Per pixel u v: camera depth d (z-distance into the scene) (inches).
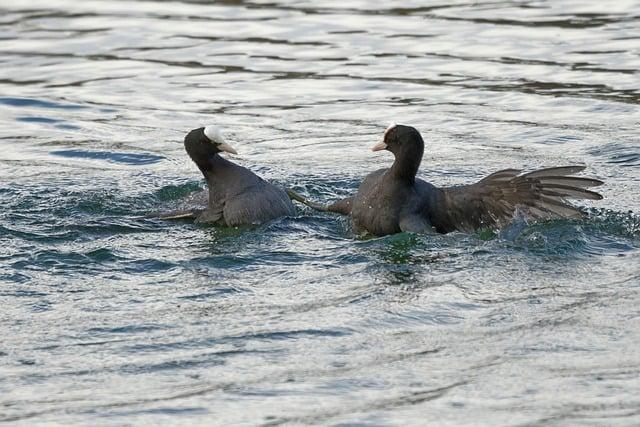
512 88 863.1
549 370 406.0
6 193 656.4
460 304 472.4
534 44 964.6
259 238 569.9
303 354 426.3
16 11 1105.4
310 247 554.9
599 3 1087.6
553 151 732.7
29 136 783.1
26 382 405.1
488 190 571.8
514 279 500.7
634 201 619.2
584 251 535.5
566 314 457.4
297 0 1133.7
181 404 385.7
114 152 749.3
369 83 883.4
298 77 902.4
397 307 470.6
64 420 374.6
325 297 484.7
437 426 366.6
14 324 455.8
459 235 562.3
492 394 388.5
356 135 776.9
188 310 470.9
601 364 409.4
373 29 1023.0
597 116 800.9
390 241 555.5
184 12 1094.4
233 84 890.7
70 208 629.0
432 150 742.5
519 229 560.1
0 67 933.8
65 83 896.9
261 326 452.8
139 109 839.1
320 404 384.2
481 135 770.2
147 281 507.2
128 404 386.6
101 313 468.1
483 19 1044.5
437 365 413.7
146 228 591.5
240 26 1041.5
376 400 386.3
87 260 534.0
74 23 1061.1
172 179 693.9
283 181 684.7
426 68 914.7
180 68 930.1
